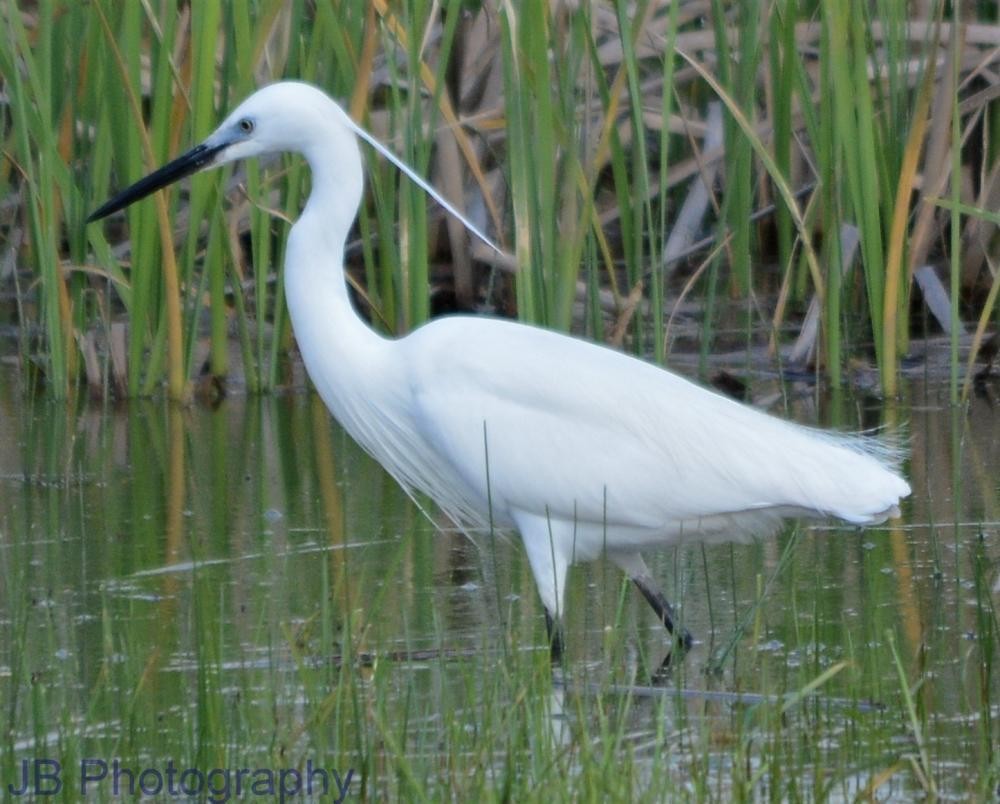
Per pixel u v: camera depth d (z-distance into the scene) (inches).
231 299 604.4
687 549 408.2
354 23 506.3
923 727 279.7
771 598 364.5
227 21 495.5
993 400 526.9
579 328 581.0
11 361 598.9
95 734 283.3
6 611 357.4
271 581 378.3
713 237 597.0
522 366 346.9
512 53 432.1
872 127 498.0
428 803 237.3
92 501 446.0
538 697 269.6
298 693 305.4
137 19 490.3
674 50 454.3
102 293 581.0
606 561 401.7
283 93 364.2
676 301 565.3
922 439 482.0
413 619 355.3
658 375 348.8
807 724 286.7
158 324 544.4
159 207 510.6
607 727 263.4
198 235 557.3
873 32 575.5
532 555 349.4
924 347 574.9
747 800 247.9
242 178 574.9
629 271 513.7
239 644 335.3
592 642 343.6
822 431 381.1
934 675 311.1
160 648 332.8
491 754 254.7
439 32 587.8
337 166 362.6
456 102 614.2
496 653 319.3
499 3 471.5
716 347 587.2
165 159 499.2
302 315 366.9
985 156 541.3
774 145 546.6
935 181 534.9
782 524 348.5
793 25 519.2
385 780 262.1
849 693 301.6
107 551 401.4
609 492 340.8
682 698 298.0
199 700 269.0
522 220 437.4
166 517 431.2
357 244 612.1
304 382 573.9
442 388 351.3
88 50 518.3
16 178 639.8
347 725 291.1
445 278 639.8
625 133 605.3
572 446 342.0
